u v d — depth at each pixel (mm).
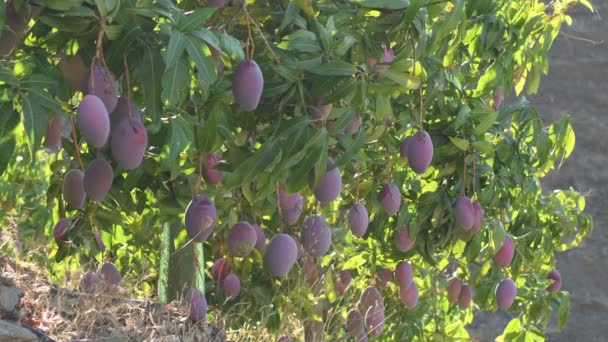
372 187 4152
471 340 5703
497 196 4457
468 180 4336
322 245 3463
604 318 12305
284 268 3268
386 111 3188
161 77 2518
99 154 2799
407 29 3137
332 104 3166
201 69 2436
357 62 3199
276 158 2902
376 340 5465
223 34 2678
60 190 3691
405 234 4430
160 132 2971
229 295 4109
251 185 3633
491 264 5359
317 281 4762
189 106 3268
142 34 2533
